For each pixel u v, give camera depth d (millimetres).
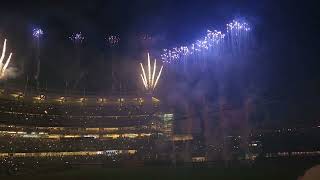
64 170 74312
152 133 101000
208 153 87438
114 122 100188
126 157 88750
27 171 69250
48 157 83250
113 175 62281
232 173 59938
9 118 83062
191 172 63906
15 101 87250
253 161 76938
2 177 61500
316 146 79625
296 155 79312
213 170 66250
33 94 91062
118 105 103875
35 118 88938
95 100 101750
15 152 78688
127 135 99875
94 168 77625
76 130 95000
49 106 94375
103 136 97812
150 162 81875
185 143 93938
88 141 93312
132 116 102562
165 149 92688
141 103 105875
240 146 87812
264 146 85062
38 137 87875
